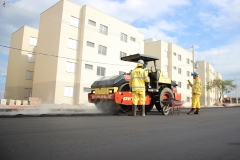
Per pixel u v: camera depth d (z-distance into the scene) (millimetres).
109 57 25969
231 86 51156
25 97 28969
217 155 2875
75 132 3805
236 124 5809
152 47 37062
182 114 9258
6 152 2521
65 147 2861
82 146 2959
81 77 22609
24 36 29406
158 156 2730
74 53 22828
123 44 28156
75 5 23156
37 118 5438
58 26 22109
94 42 24266
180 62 39750
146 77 7645
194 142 3547
